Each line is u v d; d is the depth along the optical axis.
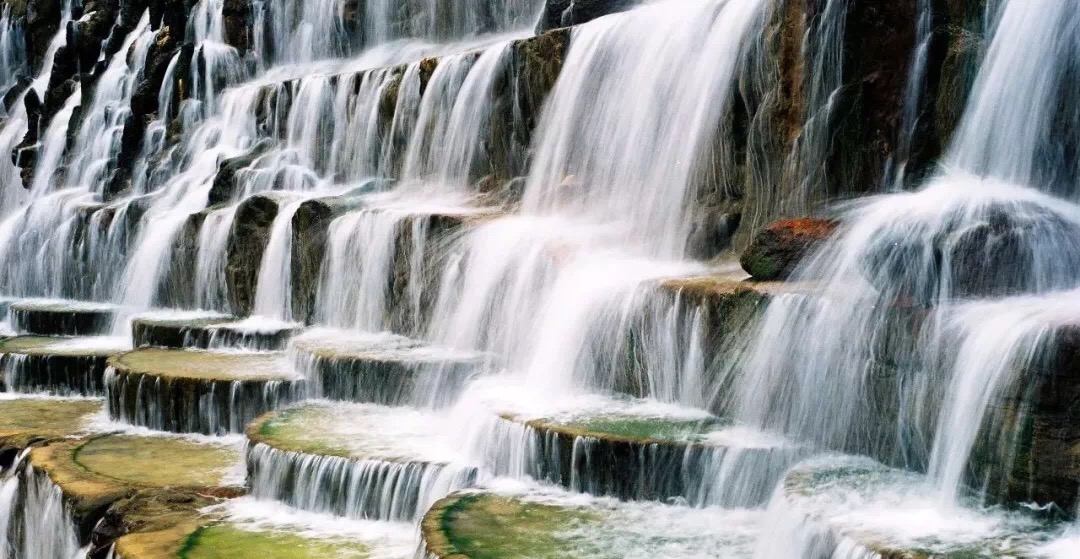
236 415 17.16
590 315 14.44
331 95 24.86
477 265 17.30
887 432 10.98
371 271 19.41
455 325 17.61
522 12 26.22
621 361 14.12
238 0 30.50
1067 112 11.83
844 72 14.03
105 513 13.89
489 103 20.69
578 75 18.83
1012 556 8.67
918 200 11.84
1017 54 12.33
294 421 15.34
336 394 16.83
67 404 20.31
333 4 29.36
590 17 21.03
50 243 28.67
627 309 14.02
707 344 12.96
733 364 12.67
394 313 19.03
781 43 14.91
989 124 12.62
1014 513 9.49
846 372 11.38
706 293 12.98
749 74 15.57
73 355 21.11
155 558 11.99
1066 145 11.86
